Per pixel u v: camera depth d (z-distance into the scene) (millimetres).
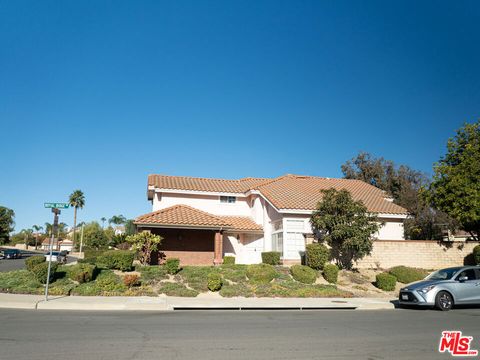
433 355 6996
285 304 14125
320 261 20484
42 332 8570
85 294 15172
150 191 29344
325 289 17297
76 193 80938
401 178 39812
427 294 13234
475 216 20297
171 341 7809
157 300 14203
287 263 23266
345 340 8172
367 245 20594
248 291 16312
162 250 24656
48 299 13805
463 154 22375
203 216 24844
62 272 17891
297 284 17953
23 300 13398
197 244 25344
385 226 25766
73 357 6504
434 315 12164
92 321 10156
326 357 6738
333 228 20984
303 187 29094
